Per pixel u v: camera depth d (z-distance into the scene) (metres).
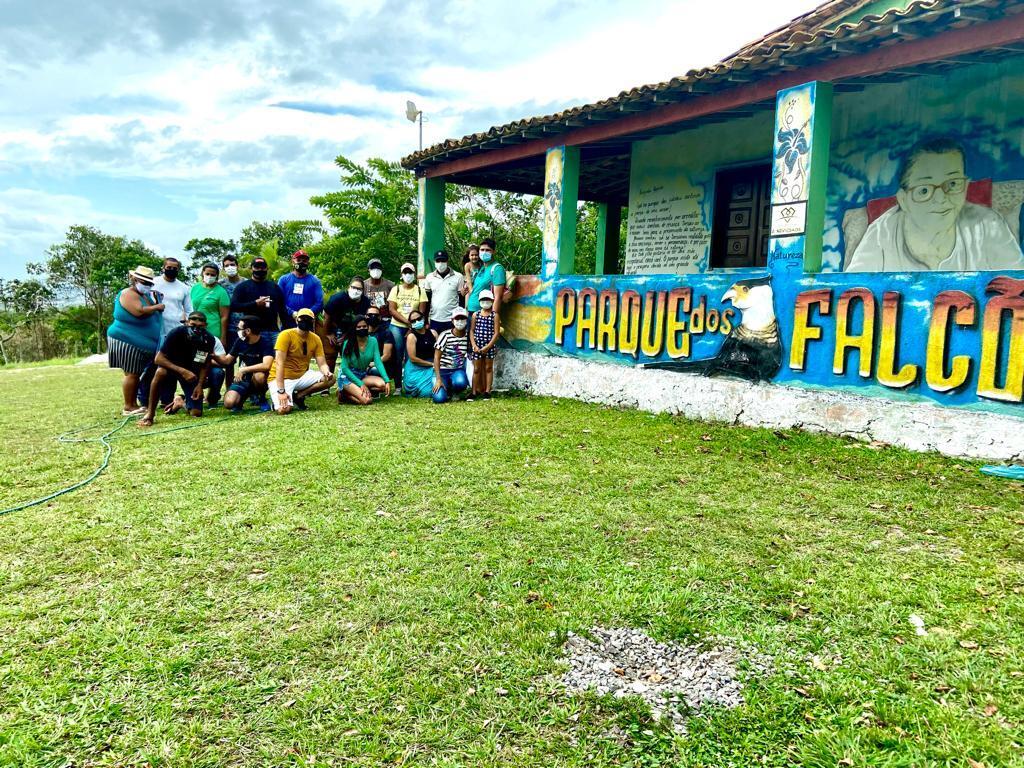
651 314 7.46
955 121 6.59
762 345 6.35
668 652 2.68
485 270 9.05
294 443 6.07
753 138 8.35
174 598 3.15
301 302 8.74
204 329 7.61
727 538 3.76
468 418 7.26
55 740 2.22
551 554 3.58
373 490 4.69
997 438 4.86
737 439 5.95
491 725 2.28
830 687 2.42
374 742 2.20
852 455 5.31
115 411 8.37
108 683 2.51
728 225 8.86
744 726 2.25
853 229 7.43
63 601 3.13
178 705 2.39
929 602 2.98
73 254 49.28
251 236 37.22
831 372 5.83
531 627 2.86
